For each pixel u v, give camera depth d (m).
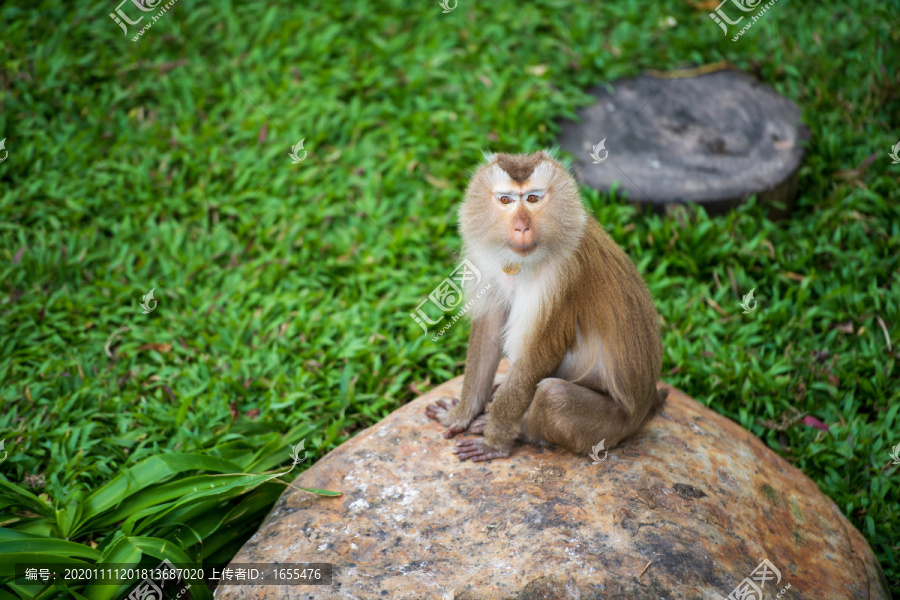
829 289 6.97
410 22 9.55
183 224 7.53
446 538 4.21
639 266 7.18
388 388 6.26
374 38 9.24
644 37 9.28
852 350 6.51
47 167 7.75
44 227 7.34
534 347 4.67
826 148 7.99
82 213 7.45
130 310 6.75
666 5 9.69
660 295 7.06
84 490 5.15
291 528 4.38
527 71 8.93
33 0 9.10
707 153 8.01
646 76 8.97
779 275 7.08
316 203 7.77
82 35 8.86
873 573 4.60
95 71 8.56
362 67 8.97
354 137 8.33
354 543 4.23
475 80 8.83
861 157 7.99
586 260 4.68
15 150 7.84
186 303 6.92
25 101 8.12
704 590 3.94
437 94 8.74
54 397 5.93
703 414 5.26
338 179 8.00
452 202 7.84
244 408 6.00
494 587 3.91
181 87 8.66
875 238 7.32
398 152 8.23
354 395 6.07
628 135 8.30
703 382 6.24
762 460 5.00
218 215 7.71
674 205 7.55
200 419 5.77
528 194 4.52
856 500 5.47
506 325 4.96
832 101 8.54
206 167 7.98
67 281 6.99
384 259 7.41
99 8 9.06
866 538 5.32
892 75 8.54
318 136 8.25
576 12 9.66
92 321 6.61
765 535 4.42
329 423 5.93
